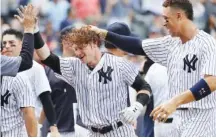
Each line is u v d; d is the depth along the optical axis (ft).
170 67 39.83
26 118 41.55
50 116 47.57
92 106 39.45
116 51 46.32
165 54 40.01
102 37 40.24
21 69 37.78
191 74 39.01
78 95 39.91
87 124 39.78
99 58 39.29
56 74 40.73
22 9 38.32
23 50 37.76
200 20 96.58
